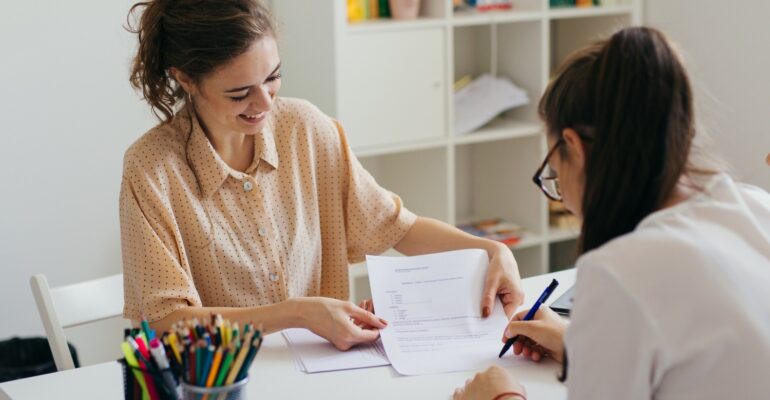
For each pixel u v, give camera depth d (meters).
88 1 2.74
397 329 1.58
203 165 1.70
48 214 2.80
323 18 2.76
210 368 1.20
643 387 0.97
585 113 1.04
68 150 2.80
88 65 2.78
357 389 1.42
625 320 0.97
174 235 1.65
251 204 1.75
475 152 3.51
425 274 1.69
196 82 1.60
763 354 0.96
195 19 1.56
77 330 2.96
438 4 2.95
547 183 1.24
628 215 1.04
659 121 1.00
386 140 2.92
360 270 3.03
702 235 1.00
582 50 1.08
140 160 1.66
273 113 1.83
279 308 1.58
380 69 2.86
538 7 3.08
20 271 2.80
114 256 2.94
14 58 2.67
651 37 1.03
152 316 1.59
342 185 1.91
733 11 2.92
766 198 1.16
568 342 1.02
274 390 1.42
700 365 0.96
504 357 1.51
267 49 1.59
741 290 0.97
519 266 3.41
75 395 1.45
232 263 1.73
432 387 1.42
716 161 1.11
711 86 3.04
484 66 3.38
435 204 3.13
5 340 2.72
